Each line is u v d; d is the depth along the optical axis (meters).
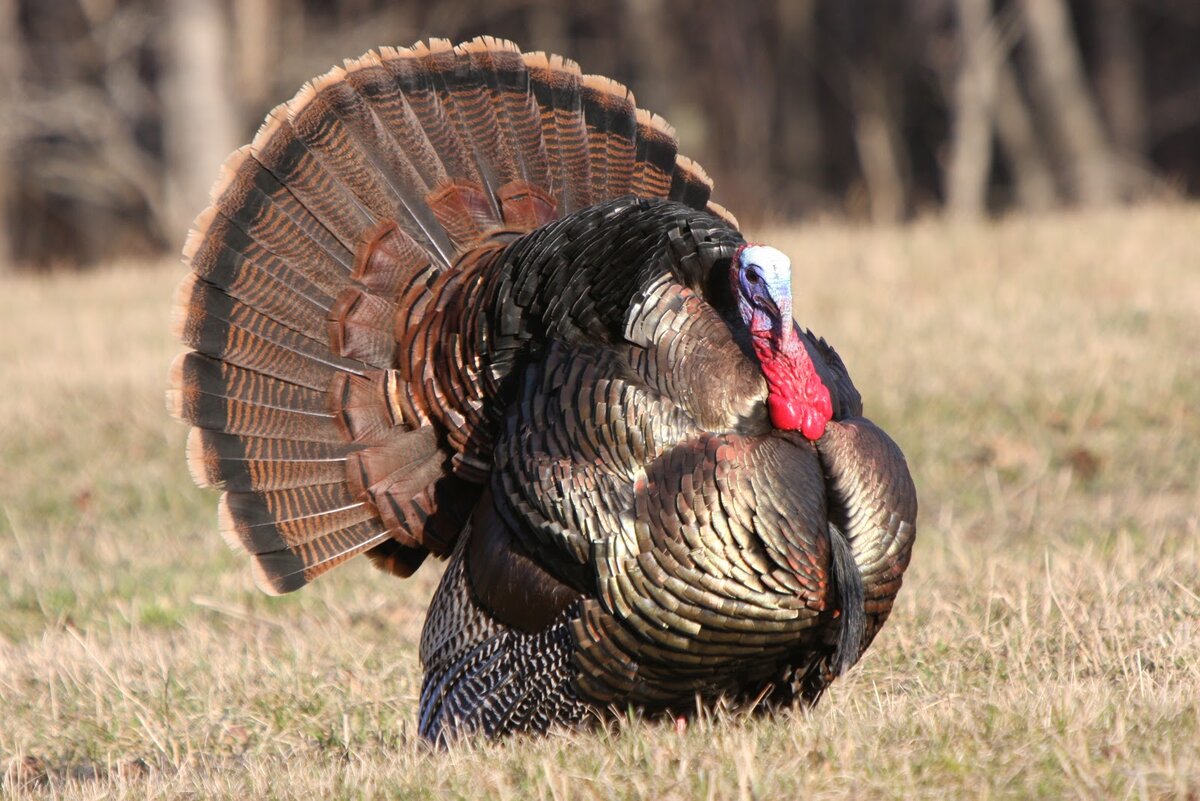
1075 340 44.12
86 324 58.53
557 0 116.25
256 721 22.70
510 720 19.00
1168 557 26.09
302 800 17.59
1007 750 16.38
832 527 18.61
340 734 21.80
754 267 18.72
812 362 19.30
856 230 71.31
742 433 18.50
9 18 102.31
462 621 19.69
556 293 19.20
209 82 99.44
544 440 18.67
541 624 18.83
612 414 18.33
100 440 42.56
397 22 111.50
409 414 20.92
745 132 114.75
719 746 17.41
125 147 104.94
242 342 21.17
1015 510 33.41
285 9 107.69
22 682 25.22
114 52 103.56
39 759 22.16
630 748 17.72
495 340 19.95
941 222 69.50
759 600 18.05
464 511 20.86
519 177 22.23
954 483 35.62
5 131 103.31
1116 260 53.66
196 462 21.05
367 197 21.48
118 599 30.44
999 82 110.62
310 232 21.33
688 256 19.17
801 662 19.06
